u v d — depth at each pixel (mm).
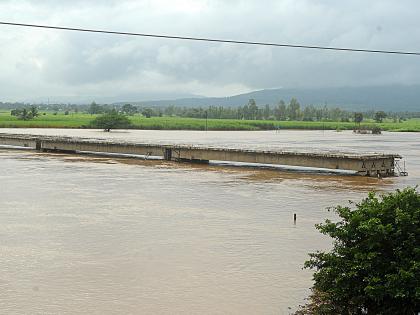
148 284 15320
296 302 14039
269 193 33156
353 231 10969
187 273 16312
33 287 14945
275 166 51625
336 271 10805
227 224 23328
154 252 18547
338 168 44281
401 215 10398
